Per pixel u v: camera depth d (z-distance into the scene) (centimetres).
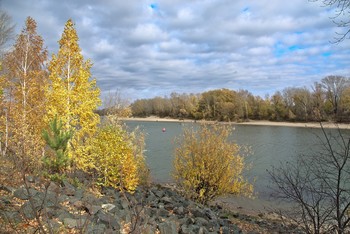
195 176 1430
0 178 673
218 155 1433
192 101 9850
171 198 1235
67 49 1288
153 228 689
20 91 1691
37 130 1478
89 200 743
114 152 1141
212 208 1410
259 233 1043
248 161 2750
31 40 1802
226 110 7512
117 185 1161
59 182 871
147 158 3000
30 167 861
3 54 1948
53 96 1261
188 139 1466
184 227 801
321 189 739
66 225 547
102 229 570
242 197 1767
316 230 662
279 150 3312
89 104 1294
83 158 1190
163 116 11156
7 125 1432
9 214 503
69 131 1116
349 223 699
